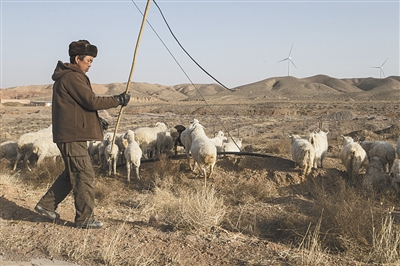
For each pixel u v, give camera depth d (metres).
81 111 6.36
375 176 12.00
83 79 6.43
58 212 7.69
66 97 6.30
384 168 14.19
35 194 10.29
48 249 5.83
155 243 6.20
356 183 12.68
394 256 5.95
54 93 6.41
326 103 109.94
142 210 9.23
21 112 82.25
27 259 5.57
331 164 15.44
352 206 7.45
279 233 7.76
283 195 11.81
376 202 10.36
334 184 12.77
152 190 12.53
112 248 5.66
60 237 6.24
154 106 110.38
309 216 8.46
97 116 6.57
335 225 7.00
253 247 6.21
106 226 6.95
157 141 17.70
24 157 18.36
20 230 6.56
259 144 25.28
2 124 50.38
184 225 7.03
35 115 70.56
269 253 5.99
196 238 6.50
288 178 12.79
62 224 6.92
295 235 7.30
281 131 37.81
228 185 12.31
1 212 7.44
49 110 86.75
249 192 11.51
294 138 15.82
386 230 6.42
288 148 20.33
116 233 6.41
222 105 105.75
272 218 8.63
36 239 6.23
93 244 6.03
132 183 13.68
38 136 17.00
